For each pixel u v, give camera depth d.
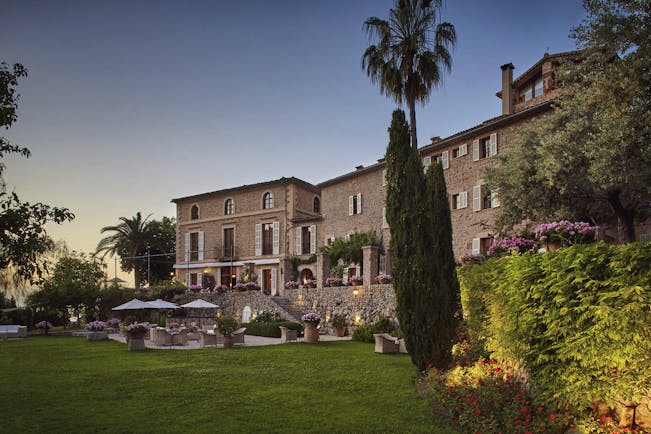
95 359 13.70
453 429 6.27
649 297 4.60
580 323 5.26
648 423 4.76
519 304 6.26
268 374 10.80
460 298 9.98
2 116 5.75
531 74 25.28
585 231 9.55
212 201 41.19
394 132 10.69
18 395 8.51
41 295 28.64
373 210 30.95
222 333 17.23
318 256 25.58
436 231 10.00
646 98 10.84
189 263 41.81
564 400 5.36
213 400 8.10
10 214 5.43
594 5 11.23
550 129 16.72
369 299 21.17
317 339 18.44
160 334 18.75
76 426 6.48
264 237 38.25
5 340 21.36
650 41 10.45
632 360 4.77
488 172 18.67
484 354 8.84
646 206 17.17
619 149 11.59
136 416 7.03
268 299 26.23
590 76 12.52
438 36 20.47
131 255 43.94
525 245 10.74
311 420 6.78
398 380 9.88
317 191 39.88
